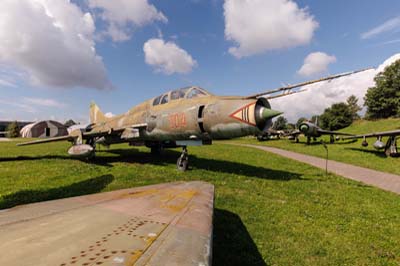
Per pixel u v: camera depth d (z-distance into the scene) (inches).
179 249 56.1
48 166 426.3
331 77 322.3
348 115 2952.8
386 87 2471.7
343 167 609.0
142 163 495.8
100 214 77.8
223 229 184.5
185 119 382.6
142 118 480.1
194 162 538.3
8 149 801.6
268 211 232.5
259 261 143.3
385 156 842.2
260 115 302.2
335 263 148.3
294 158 775.7
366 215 243.6
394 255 161.6
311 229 196.4
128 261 45.8
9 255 44.8
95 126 775.1
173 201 104.8
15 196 244.4
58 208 87.2
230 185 331.9
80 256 46.0
